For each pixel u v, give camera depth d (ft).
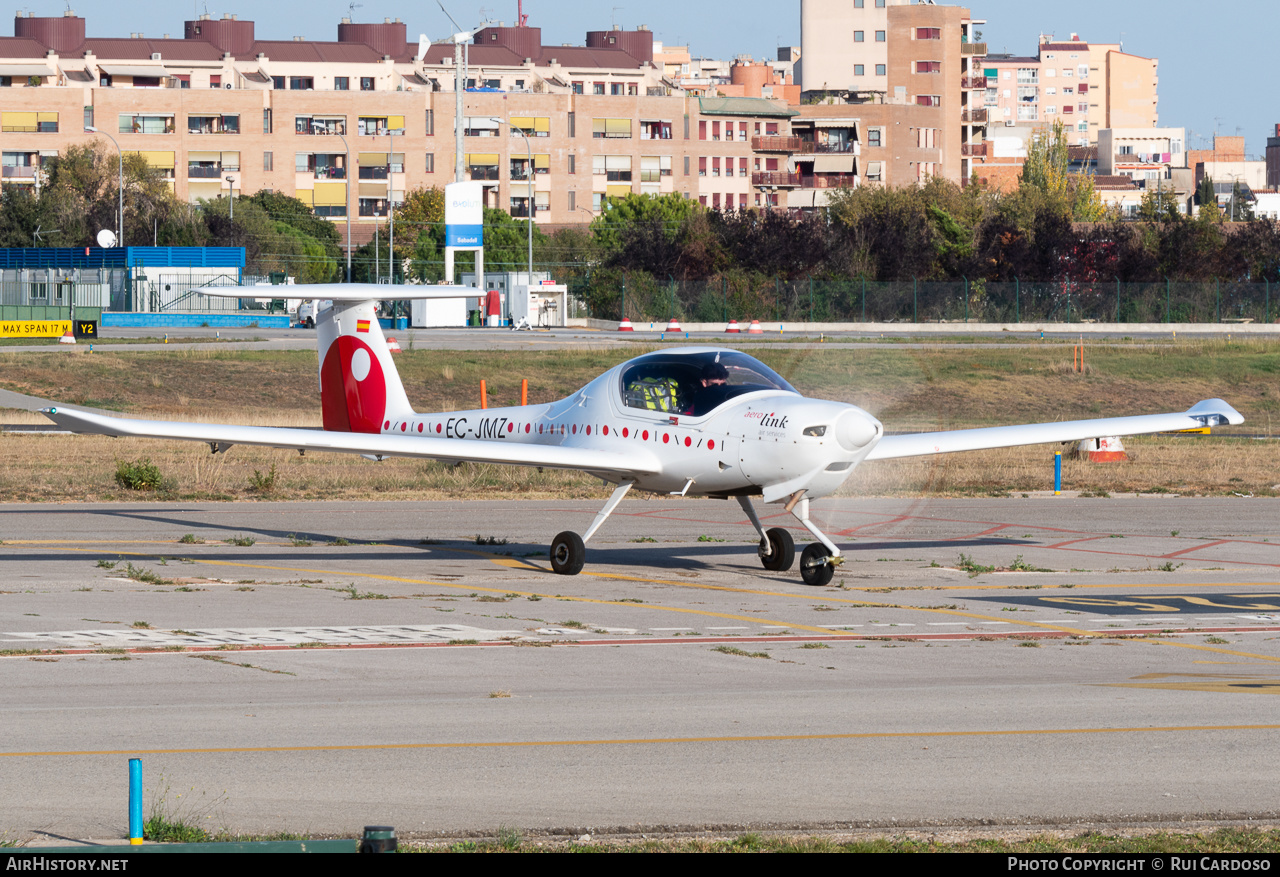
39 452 308.81
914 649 120.98
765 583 160.35
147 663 109.29
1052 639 126.82
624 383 165.68
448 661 112.47
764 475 153.28
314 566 167.63
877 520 226.17
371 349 193.26
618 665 111.96
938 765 82.33
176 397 474.49
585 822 70.64
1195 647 123.13
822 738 88.43
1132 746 87.25
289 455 321.93
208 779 77.05
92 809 70.85
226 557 174.19
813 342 653.30
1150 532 212.84
